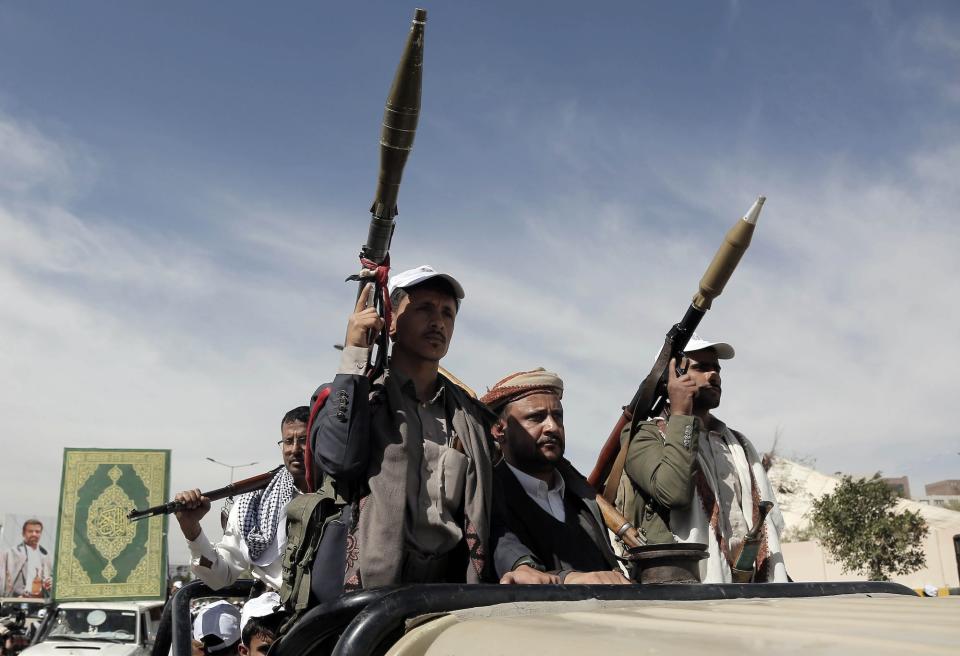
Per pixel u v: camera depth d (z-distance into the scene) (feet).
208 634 15.08
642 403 12.57
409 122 8.03
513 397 10.98
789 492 135.74
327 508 8.26
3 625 66.90
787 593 6.99
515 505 10.22
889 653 3.53
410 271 9.74
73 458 60.29
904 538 78.02
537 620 4.79
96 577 58.23
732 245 11.40
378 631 4.82
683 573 8.50
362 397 8.13
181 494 12.78
